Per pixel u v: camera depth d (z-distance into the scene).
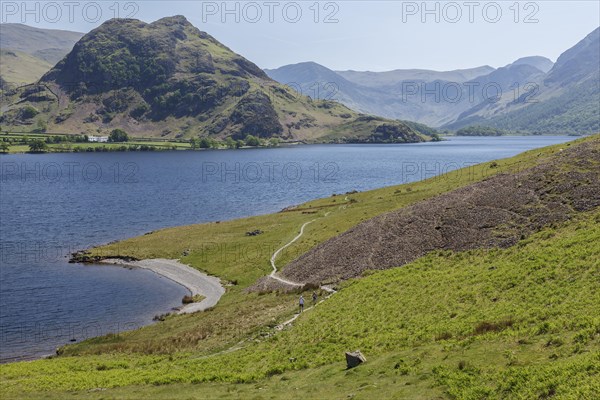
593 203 60.12
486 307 42.34
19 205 186.00
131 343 59.78
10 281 93.06
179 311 75.00
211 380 39.84
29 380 45.12
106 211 172.38
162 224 148.50
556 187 68.88
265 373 39.41
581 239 50.09
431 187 120.00
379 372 33.16
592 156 74.25
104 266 102.88
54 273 98.19
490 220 68.31
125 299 82.69
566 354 27.84
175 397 36.16
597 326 29.69
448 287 51.22
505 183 78.38
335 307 56.69
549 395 24.22
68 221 154.25
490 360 30.20
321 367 38.09
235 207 176.88
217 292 82.88
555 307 36.53
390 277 62.56
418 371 31.42
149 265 102.00
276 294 72.44
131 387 40.44
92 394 39.34
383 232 80.56
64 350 60.25
